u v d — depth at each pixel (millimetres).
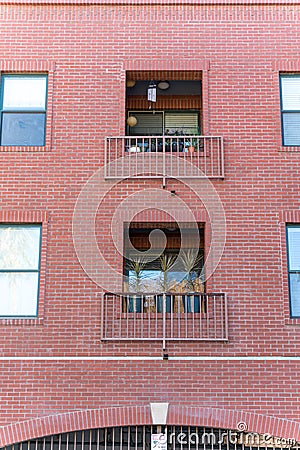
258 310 14211
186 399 13672
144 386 13773
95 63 15781
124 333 14141
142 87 17375
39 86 15828
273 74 15664
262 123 15352
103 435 13656
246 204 14844
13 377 13852
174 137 15211
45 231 14711
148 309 14523
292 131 15453
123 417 13578
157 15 16078
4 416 13602
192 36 15938
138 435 13641
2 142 15469
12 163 15109
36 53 15820
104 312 14266
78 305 14305
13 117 15656
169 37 15930
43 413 13641
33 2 16047
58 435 13664
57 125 15383
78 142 15273
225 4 16062
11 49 15836
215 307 14211
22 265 14703
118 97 15570
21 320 14188
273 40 15891
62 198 14930
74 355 13992
